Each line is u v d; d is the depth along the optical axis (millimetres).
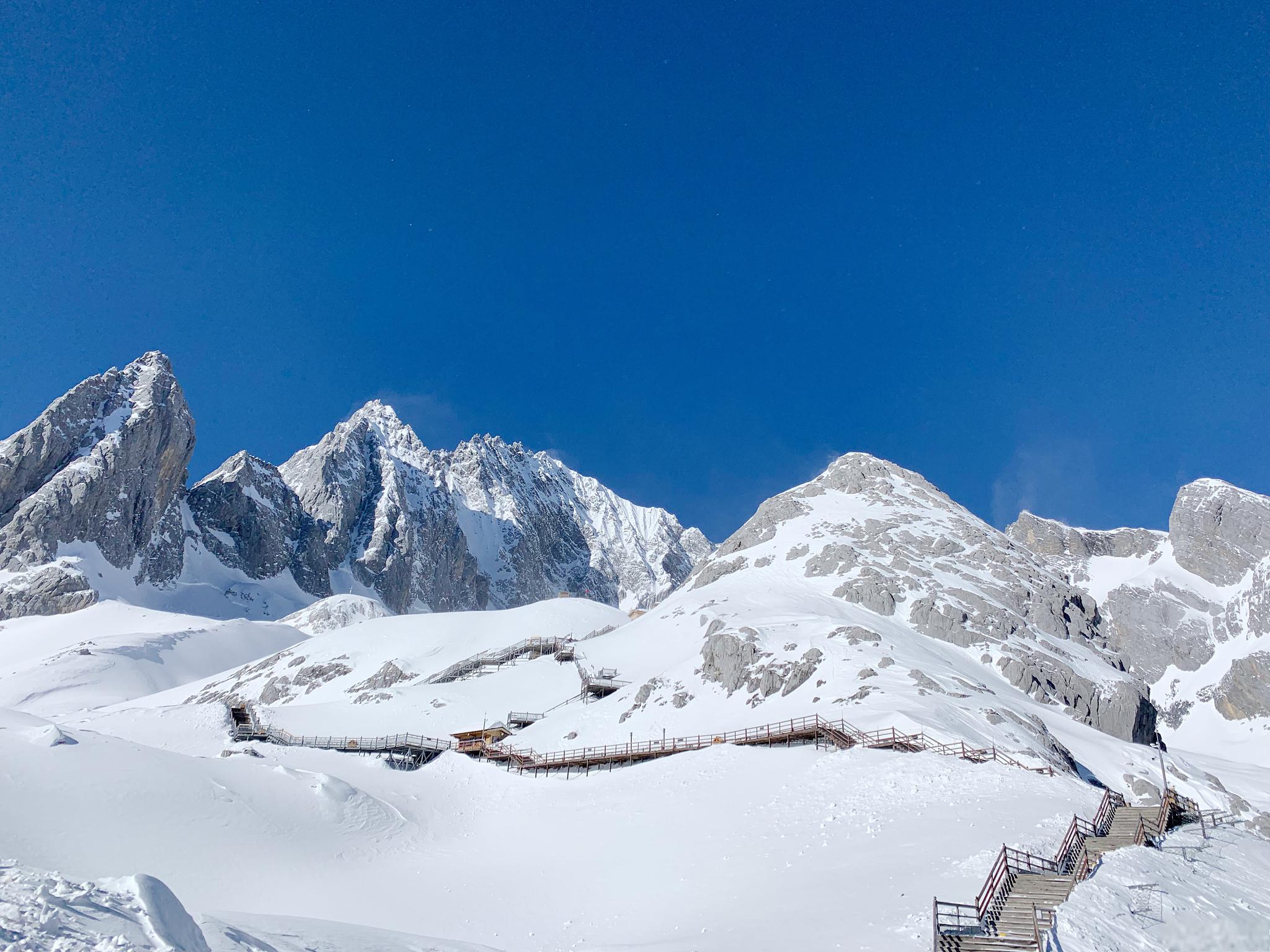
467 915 47281
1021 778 49844
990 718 76938
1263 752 178375
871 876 36469
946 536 164750
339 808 65688
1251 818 80062
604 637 136000
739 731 78875
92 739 62344
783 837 47219
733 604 129750
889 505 185750
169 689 177875
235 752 85500
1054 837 37906
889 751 58094
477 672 134000
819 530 171625
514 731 100250
